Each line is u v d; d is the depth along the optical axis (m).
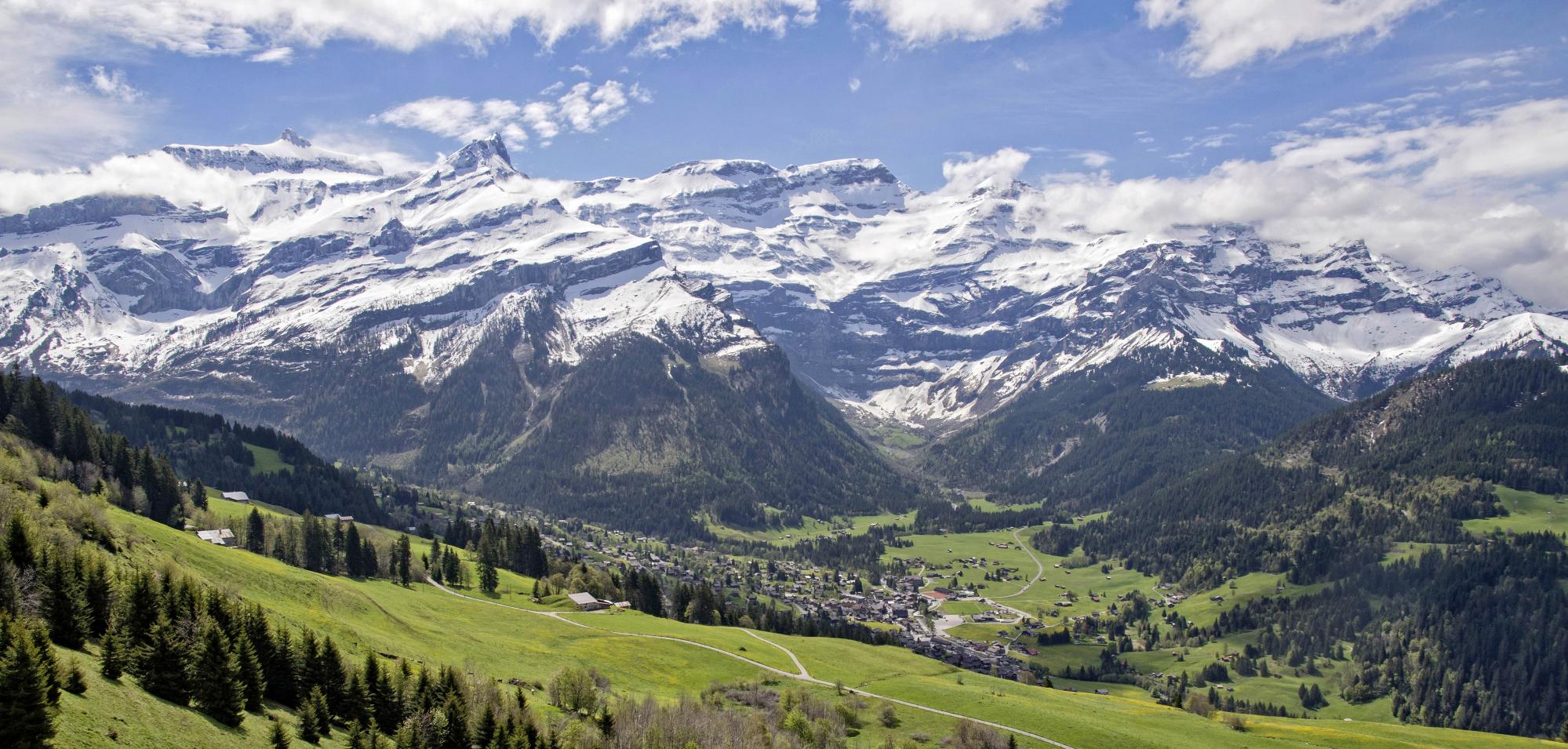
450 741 122.25
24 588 111.50
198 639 111.19
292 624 147.38
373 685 126.44
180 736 99.69
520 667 170.38
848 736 158.50
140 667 107.69
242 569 169.50
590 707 149.38
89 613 115.56
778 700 171.25
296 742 111.00
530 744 126.06
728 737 137.38
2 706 85.00
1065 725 164.00
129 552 149.38
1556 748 178.12
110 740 92.75
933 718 166.88
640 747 132.25
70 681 98.31
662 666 190.00
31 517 135.38
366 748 114.62
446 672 133.75
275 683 122.69
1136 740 157.88
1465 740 182.75
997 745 149.25
